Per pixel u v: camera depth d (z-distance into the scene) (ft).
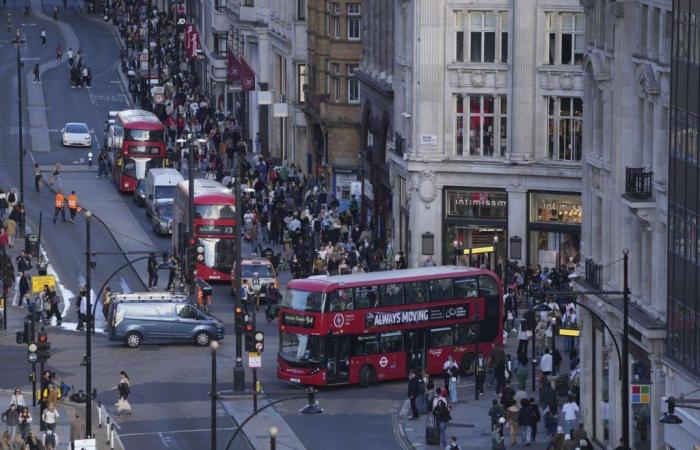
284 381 408.05
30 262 503.61
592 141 368.07
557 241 491.72
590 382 364.17
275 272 502.38
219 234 512.63
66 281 512.63
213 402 324.60
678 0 312.50
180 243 504.84
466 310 417.08
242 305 424.05
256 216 556.92
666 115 329.93
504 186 494.59
